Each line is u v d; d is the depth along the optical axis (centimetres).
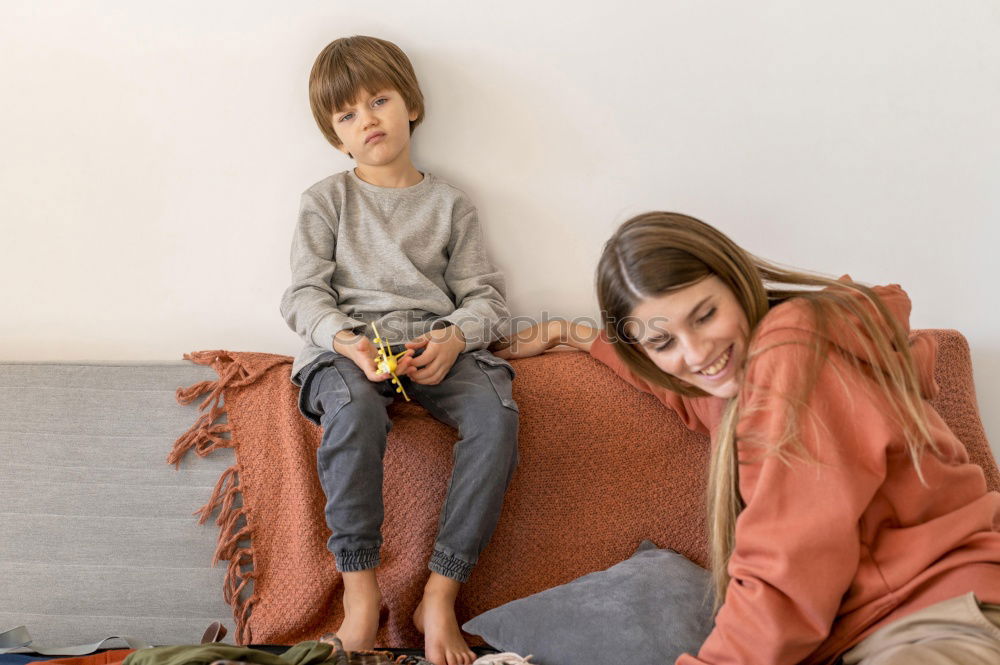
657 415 133
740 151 144
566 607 118
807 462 89
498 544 131
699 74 141
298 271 135
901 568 90
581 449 133
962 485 95
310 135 143
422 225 139
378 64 131
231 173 144
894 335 98
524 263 148
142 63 140
